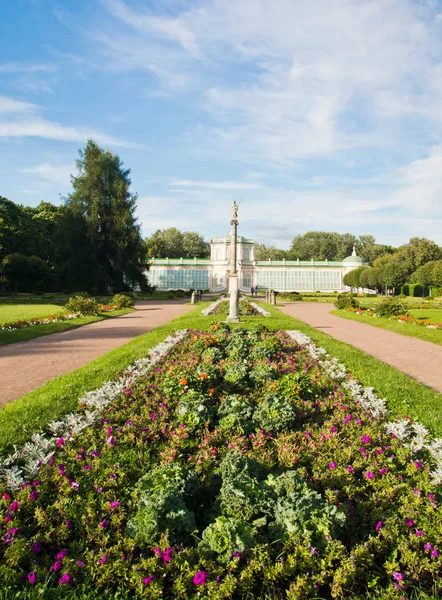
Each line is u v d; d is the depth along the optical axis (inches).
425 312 1177.4
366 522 158.1
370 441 224.8
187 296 2432.3
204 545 138.3
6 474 184.7
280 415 241.4
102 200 2030.0
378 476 188.7
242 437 225.5
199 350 452.8
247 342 481.7
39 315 979.9
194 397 268.8
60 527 150.3
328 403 287.1
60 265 2014.0
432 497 167.8
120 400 290.5
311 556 132.5
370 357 464.4
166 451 209.0
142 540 143.5
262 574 129.3
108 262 2080.5
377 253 4269.2
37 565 133.6
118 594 123.0
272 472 194.1
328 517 145.1
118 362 408.8
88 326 803.4
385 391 319.9
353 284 3137.3
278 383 301.1
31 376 387.5
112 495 171.2
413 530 150.9
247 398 295.1
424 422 255.8
